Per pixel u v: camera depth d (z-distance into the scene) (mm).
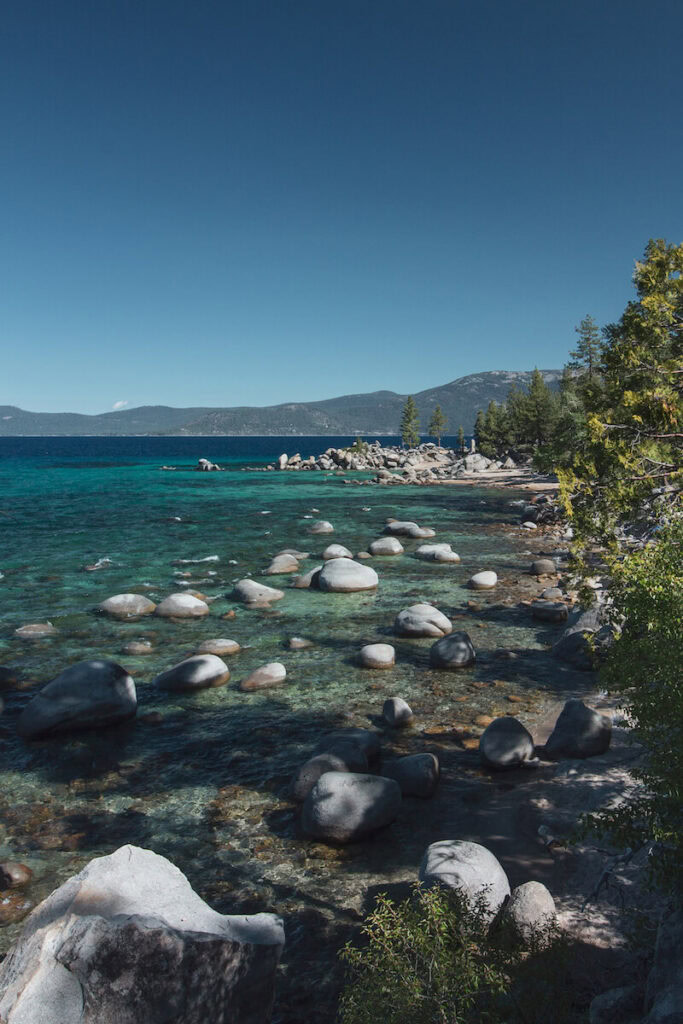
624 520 8570
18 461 118938
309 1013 5328
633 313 10367
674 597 5391
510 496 55250
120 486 64500
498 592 21484
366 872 7340
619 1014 4555
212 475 83188
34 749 10594
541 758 10008
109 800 9023
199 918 4723
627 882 6641
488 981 4414
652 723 5016
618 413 9859
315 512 43750
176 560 26797
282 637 16625
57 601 20125
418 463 108125
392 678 13719
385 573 24547
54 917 4410
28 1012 3799
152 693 12945
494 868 6480
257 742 10812
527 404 92312
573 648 14586
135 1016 3992
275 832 8195
